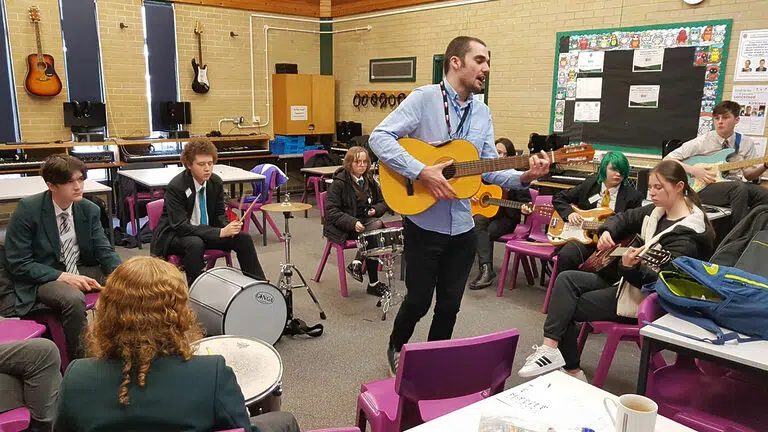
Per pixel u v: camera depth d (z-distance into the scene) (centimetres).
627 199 373
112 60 707
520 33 641
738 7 484
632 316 245
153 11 727
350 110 883
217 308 277
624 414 112
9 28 632
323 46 895
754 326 175
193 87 770
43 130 669
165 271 126
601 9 570
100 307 123
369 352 321
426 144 240
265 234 562
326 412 257
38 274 263
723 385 213
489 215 448
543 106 633
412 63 768
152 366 119
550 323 262
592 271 273
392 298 392
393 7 780
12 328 232
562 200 398
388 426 180
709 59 507
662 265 229
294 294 418
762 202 356
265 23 828
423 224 243
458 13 701
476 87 237
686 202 255
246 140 805
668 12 526
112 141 675
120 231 568
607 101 579
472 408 134
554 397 139
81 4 673
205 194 370
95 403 116
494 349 158
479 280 437
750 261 217
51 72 654
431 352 148
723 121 424
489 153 259
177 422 118
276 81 837
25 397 196
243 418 127
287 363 306
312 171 669
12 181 496
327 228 418
